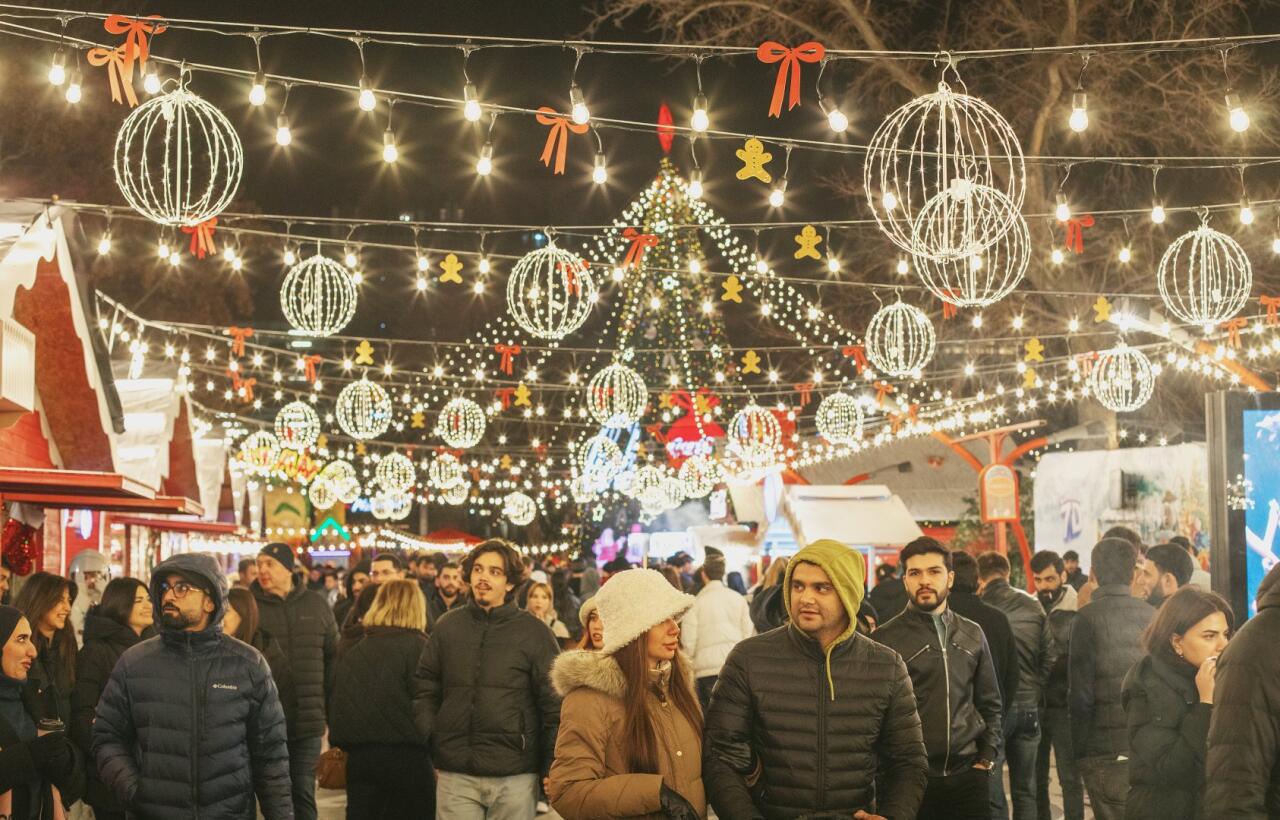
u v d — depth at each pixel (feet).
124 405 51.01
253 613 30.94
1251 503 30.17
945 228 23.30
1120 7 77.51
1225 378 65.46
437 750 25.72
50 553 55.01
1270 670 15.71
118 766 19.81
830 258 39.14
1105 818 28.68
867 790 17.63
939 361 96.63
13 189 92.17
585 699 16.57
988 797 24.57
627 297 112.88
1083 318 81.87
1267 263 80.02
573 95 28.30
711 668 40.98
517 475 153.79
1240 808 15.53
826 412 70.69
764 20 77.56
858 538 73.36
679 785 16.62
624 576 16.78
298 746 33.14
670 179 89.56
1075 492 70.13
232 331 61.98
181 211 23.73
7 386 28.81
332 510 155.63
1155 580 29.81
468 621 26.11
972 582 29.17
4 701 20.59
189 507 50.75
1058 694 33.88
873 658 17.93
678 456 102.68
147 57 25.55
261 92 27.40
